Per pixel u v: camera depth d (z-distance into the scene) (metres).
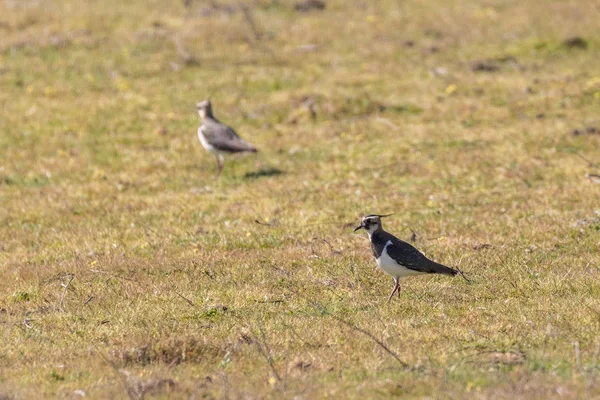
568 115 23.81
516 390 9.33
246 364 10.96
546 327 11.74
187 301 13.55
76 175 21.61
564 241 15.73
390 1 33.94
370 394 9.59
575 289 13.42
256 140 23.36
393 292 13.38
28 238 17.53
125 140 23.66
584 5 31.88
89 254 16.23
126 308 13.34
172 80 27.33
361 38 30.28
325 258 15.43
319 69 27.83
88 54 29.05
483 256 15.19
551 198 18.42
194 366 10.98
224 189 20.42
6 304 13.77
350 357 11.02
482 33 30.20
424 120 24.08
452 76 26.98
